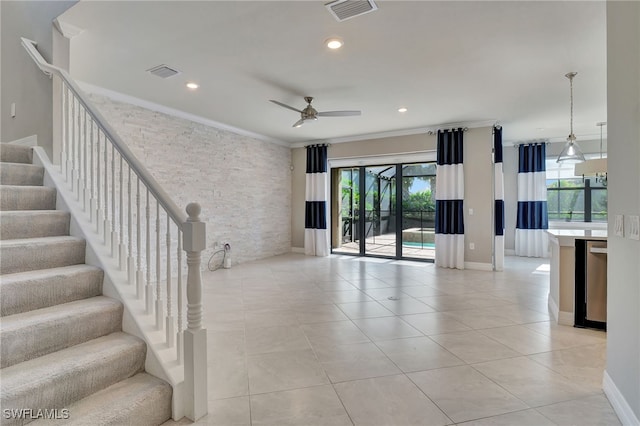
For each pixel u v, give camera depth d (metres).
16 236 2.21
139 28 2.79
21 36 3.23
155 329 1.98
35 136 3.06
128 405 1.57
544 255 7.19
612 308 1.96
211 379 2.21
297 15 2.60
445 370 2.32
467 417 1.80
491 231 5.80
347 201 7.60
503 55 3.27
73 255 2.24
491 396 2.00
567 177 7.23
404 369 2.34
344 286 4.74
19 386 1.39
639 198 1.63
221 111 5.12
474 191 5.93
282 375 2.26
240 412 1.85
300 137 7.15
